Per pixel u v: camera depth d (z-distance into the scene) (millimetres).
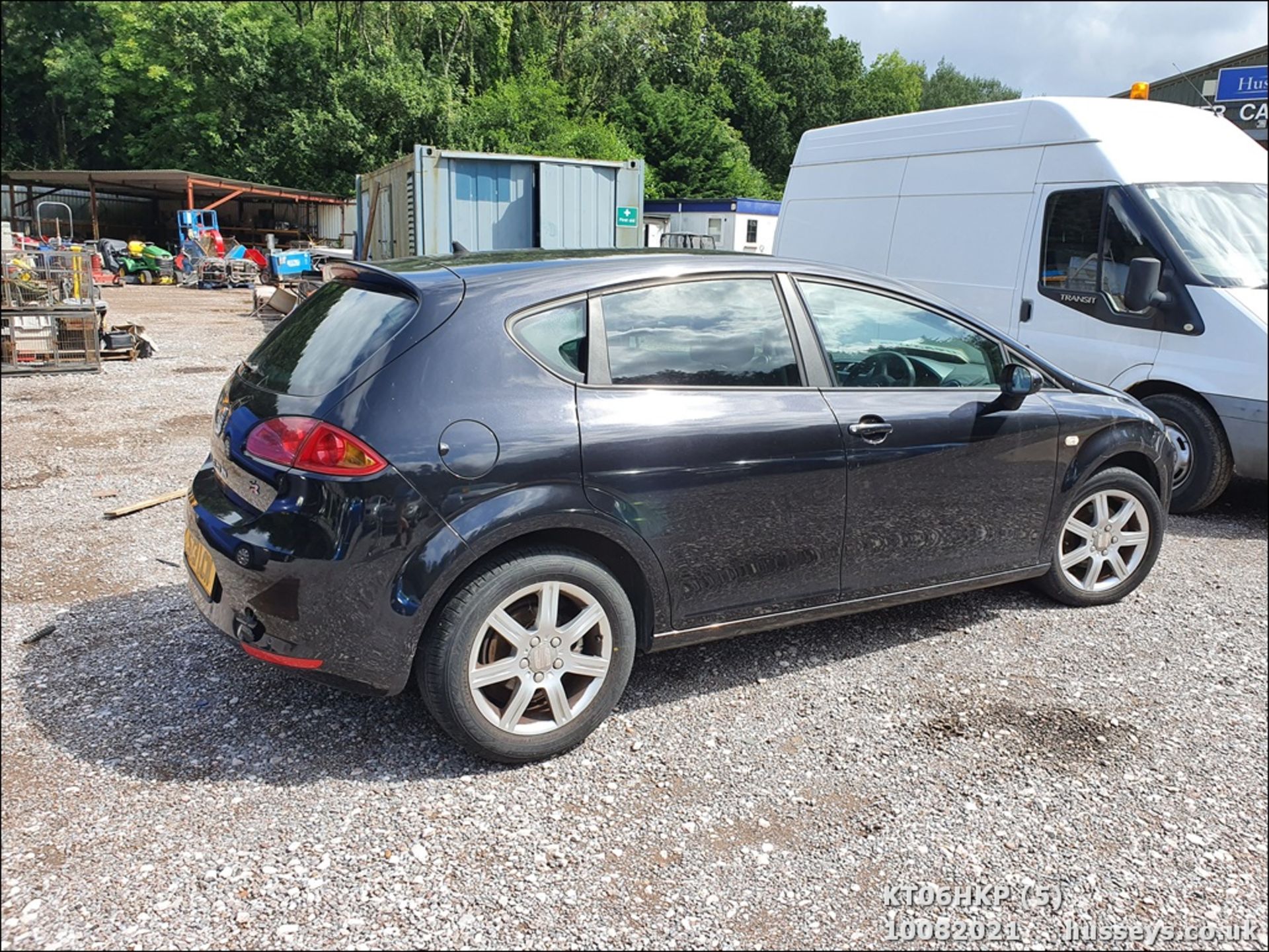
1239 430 5508
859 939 2264
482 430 2756
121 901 2277
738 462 3154
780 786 2873
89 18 38562
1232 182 6285
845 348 3512
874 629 4082
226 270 25766
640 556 3027
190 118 35312
